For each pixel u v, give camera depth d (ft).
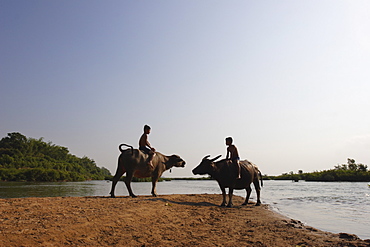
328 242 16.79
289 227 21.25
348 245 16.02
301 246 15.88
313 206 37.32
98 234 16.55
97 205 24.68
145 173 34.32
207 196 42.96
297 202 42.57
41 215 19.17
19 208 21.21
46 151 341.62
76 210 21.65
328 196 54.34
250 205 35.86
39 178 180.34
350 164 201.26
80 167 296.51
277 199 47.93
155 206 26.84
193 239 17.01
